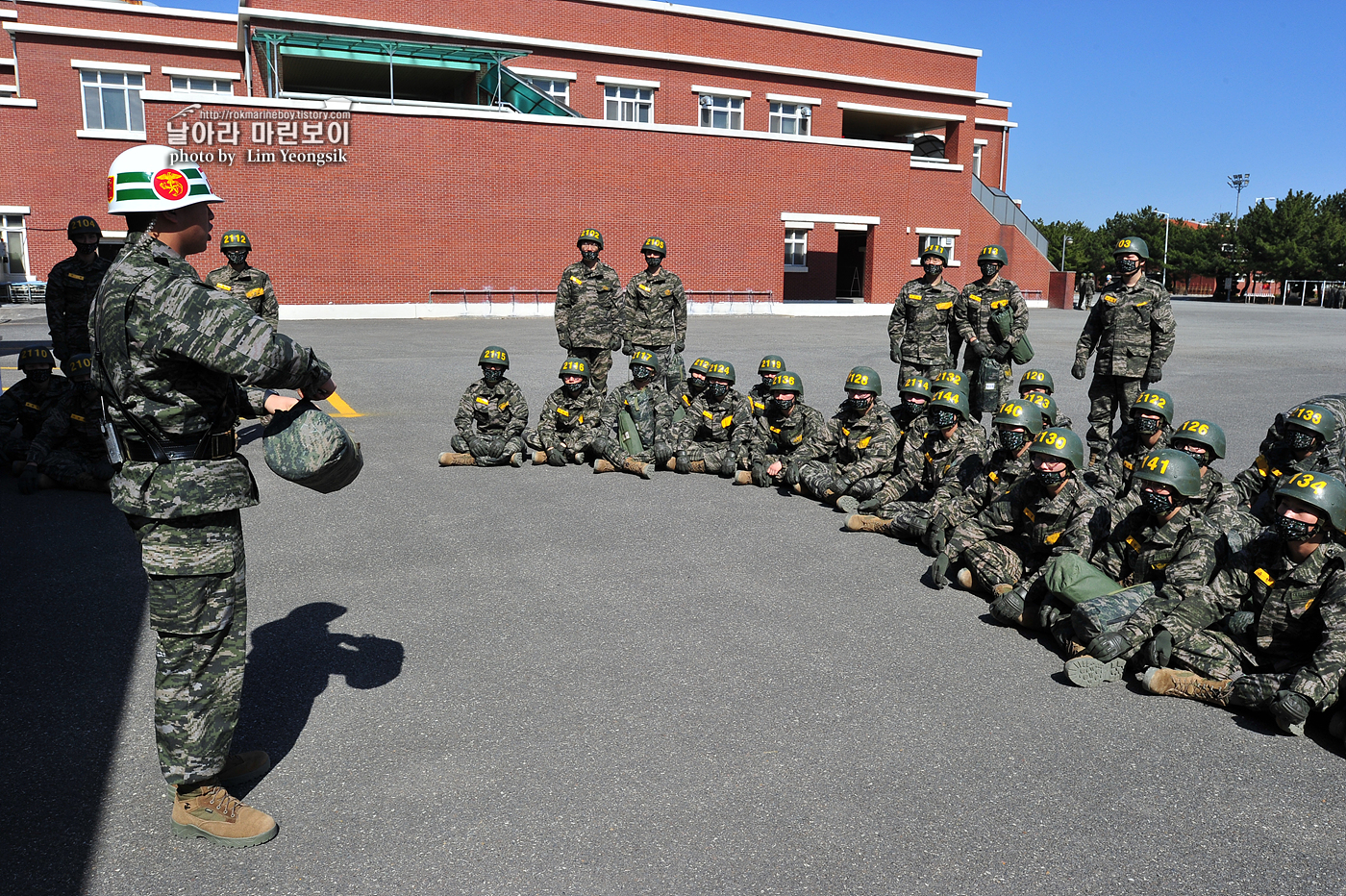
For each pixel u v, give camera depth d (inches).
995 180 1831.9
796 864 125.9
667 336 481.7
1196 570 191.5
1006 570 223.9
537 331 946.7
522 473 363.6
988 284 418.0
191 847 129.0
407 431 434.9
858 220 1378.0
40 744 155.4
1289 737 164.1
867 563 256.1
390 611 215.5
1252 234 2600.9
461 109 1128.8
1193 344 911.7
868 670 187.6
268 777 146.2
